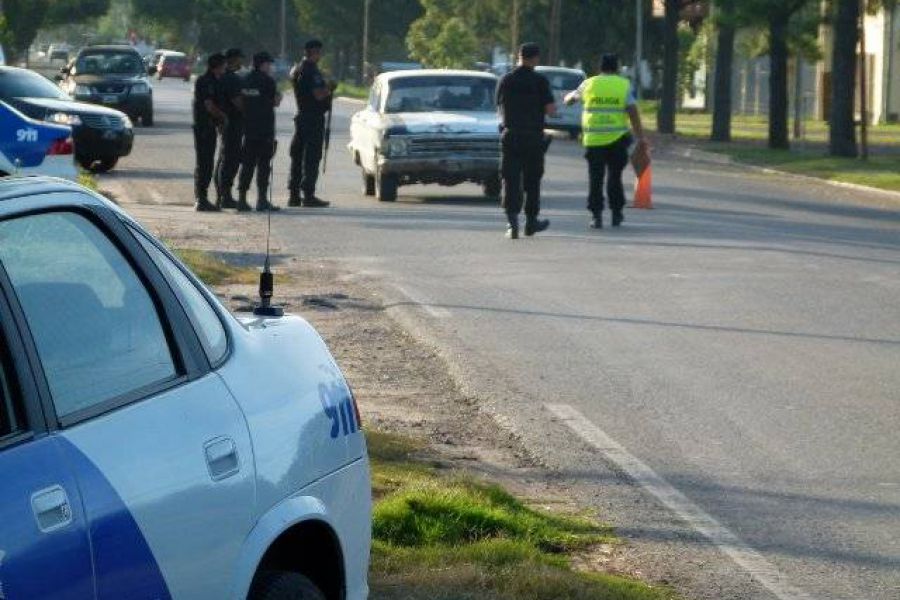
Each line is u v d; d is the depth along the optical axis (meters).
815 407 28.16
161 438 10.91
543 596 17.33
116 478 10.27
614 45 192.88
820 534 20.66
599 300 40.06
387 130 67.75
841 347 33.97
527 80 53.25
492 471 23.45
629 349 33.44
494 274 44.78
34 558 9.39
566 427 26.38
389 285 42.41
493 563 18.45
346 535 13.40
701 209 67.81
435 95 71.56
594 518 21.20
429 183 69.12
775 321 37.16
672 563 19.33
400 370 31.17
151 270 11.89
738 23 114.12
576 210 66.00
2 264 10.20
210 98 61.41
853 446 25.36
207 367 11.98
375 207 66.31
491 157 68.25
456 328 35.69
